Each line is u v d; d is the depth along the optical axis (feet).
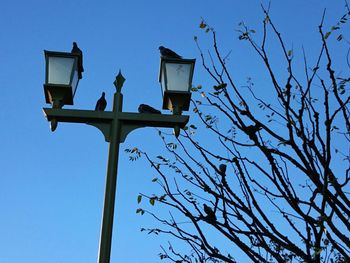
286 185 21.17
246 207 21.77
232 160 22.26
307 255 20.63
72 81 20.83
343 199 21.03
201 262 24.75
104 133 20.35
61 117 20.38
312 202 20.81
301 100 21.13
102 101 21.27
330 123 20.58
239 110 22.52
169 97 20.85
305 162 21.16
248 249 21.49
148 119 20.38
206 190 22.36
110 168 19.62
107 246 18.44
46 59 21.01
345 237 20.13
